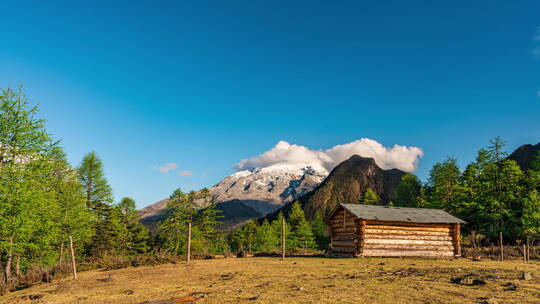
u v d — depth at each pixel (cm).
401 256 2078
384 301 755
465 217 4672
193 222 5791
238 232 6819
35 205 2088
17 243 1978
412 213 2248
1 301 994
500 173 4356
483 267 1528
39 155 2159
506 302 737
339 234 2319
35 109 2091
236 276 1221
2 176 1934
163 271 1455
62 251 2708
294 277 1175
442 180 5497
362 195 7556
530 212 3541
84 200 3125
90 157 4016
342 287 944
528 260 1989
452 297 795
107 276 1381
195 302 776
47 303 873
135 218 5200
